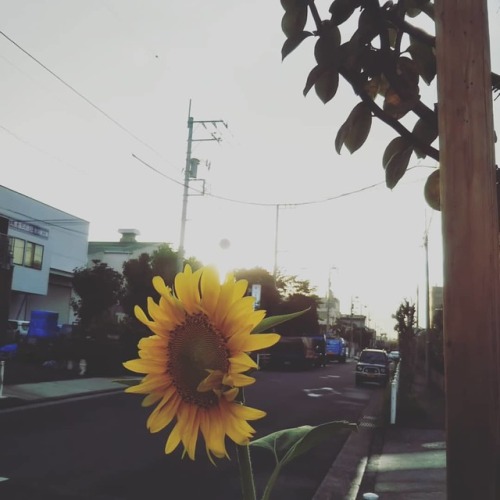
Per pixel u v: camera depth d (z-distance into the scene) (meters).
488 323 1.02
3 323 18.22
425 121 1.65
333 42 1.57
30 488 6.41
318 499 6.72
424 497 6.81
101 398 15.22
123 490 6.58
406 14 1.88
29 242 37.75
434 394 21.78
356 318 117.81
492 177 1.09
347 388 22.95
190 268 1.08
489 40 1.14
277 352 34.03
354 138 1.61
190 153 26.56
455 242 1.07
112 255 57.50
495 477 0.97
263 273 43.28
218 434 1.02
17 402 13.03
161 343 1.08
